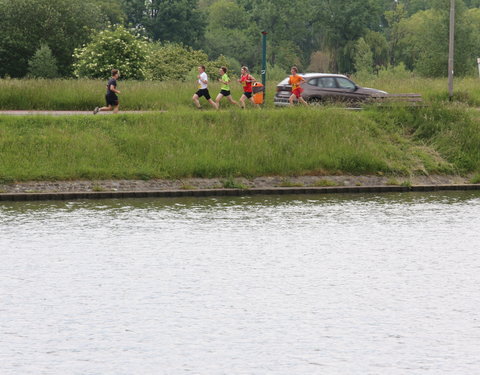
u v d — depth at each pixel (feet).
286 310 116.16
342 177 264.52
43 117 269.44
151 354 97.76
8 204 219.82
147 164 253.85
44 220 191.31
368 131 289.74
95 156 252.42
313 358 96.58
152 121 274.36
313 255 153.58
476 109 323.16
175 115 280.10
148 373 91.71
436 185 264.11
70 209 210.59
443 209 216.13
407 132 297.94
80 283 130.52
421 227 185.57
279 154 264.72
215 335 104.94
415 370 92.94
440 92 367.45
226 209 213.05
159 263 145.07
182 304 118.83
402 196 246.06
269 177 259.39
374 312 115.44
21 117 267.59
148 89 348.79
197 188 248.32
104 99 335.67
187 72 621.31
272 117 283.38
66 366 93.81
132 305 118.11
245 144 267.59
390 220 195.83
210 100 311.06
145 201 228.43
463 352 98.99
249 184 254.47
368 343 102.01
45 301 120.16
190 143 265.95
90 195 234.17
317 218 198.39
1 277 134.21
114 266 142.51
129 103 333.42
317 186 258.37
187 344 101.40
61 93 333.62
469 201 233.96
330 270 141.38
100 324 109.19
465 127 296.71
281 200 233.76
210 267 142.51
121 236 170.50
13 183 236.84
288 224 188.34
